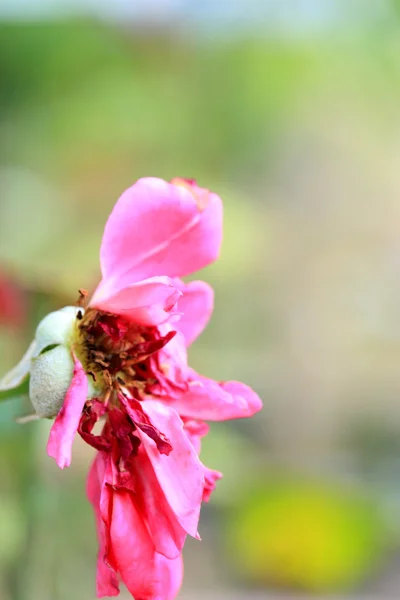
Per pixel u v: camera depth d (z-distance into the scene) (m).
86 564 0.65
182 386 0.45
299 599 0.84
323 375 1.17
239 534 0.86
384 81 1.38
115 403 0.45
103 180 1.29
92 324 0.45
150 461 0.44
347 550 0.85
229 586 0.84
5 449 0.57
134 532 0.44
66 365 0.45
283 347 1.22
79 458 0.80
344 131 1.45
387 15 1.29
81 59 1.32
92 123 1.29
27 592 0.58
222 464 0.72
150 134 1.33
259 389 1.12
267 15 1.41
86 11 1.33
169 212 0.45
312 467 1.03
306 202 1.44
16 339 0.57
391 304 1.31
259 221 1.21
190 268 0.46
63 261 0.92
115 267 0.45
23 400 0.54
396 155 1.48
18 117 1.28
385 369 1.21
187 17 1.40
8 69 1.28
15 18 1.30
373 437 1.10
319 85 1.41
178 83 1.38
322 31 1.40
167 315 0.44
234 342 1.19
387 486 1.00
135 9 1.37
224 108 1.39
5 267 0.56
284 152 1.46
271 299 1.26
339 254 1.40
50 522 0.60
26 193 1.04
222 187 1.26
